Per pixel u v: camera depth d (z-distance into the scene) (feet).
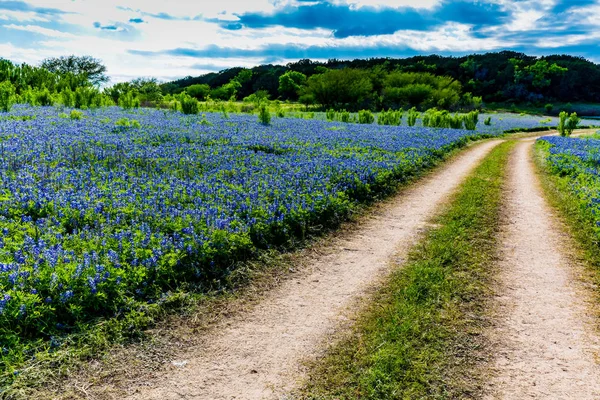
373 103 417.90
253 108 246.68
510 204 52.24
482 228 41.73
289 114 230.07
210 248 28.43
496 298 27.25
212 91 507.30
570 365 20.63
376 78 489.67
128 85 217.36
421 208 48.96
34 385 17.01
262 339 21.74
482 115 370.12
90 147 55.47
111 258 24.47
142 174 44.93
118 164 48.47
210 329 22.40
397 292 27.40
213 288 26.40
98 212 31.89
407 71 592.19
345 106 402.52
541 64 561.02
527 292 28.30
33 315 19.60
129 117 110.11
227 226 31.53
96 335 20.16
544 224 44.06
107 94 201.77
